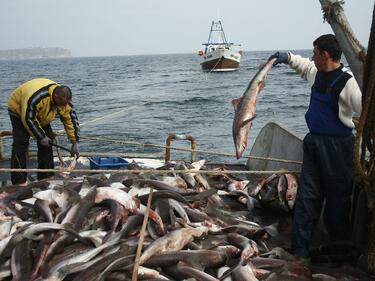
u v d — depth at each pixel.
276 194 6.23
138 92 44.06
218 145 17.33
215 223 5.45
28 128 7.05
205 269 4.41
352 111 4.68
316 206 5.07
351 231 5.16
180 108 30.20
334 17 4.59
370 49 4.03
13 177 7.52
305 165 5.06
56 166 9.22
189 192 6.05
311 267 4.76
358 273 4.64
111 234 4.77
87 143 17.58
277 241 5.50
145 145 8.90
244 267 4.22
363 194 4.83
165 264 4.24
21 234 4.53
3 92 46.88
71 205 5.18
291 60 5.42
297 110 28.09
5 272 4.27
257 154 8.36
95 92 45.38
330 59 4.69
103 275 3.91
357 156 4.24
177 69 102.50
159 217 4.87
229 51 58.03
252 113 5.27
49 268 4.21
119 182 6.20
